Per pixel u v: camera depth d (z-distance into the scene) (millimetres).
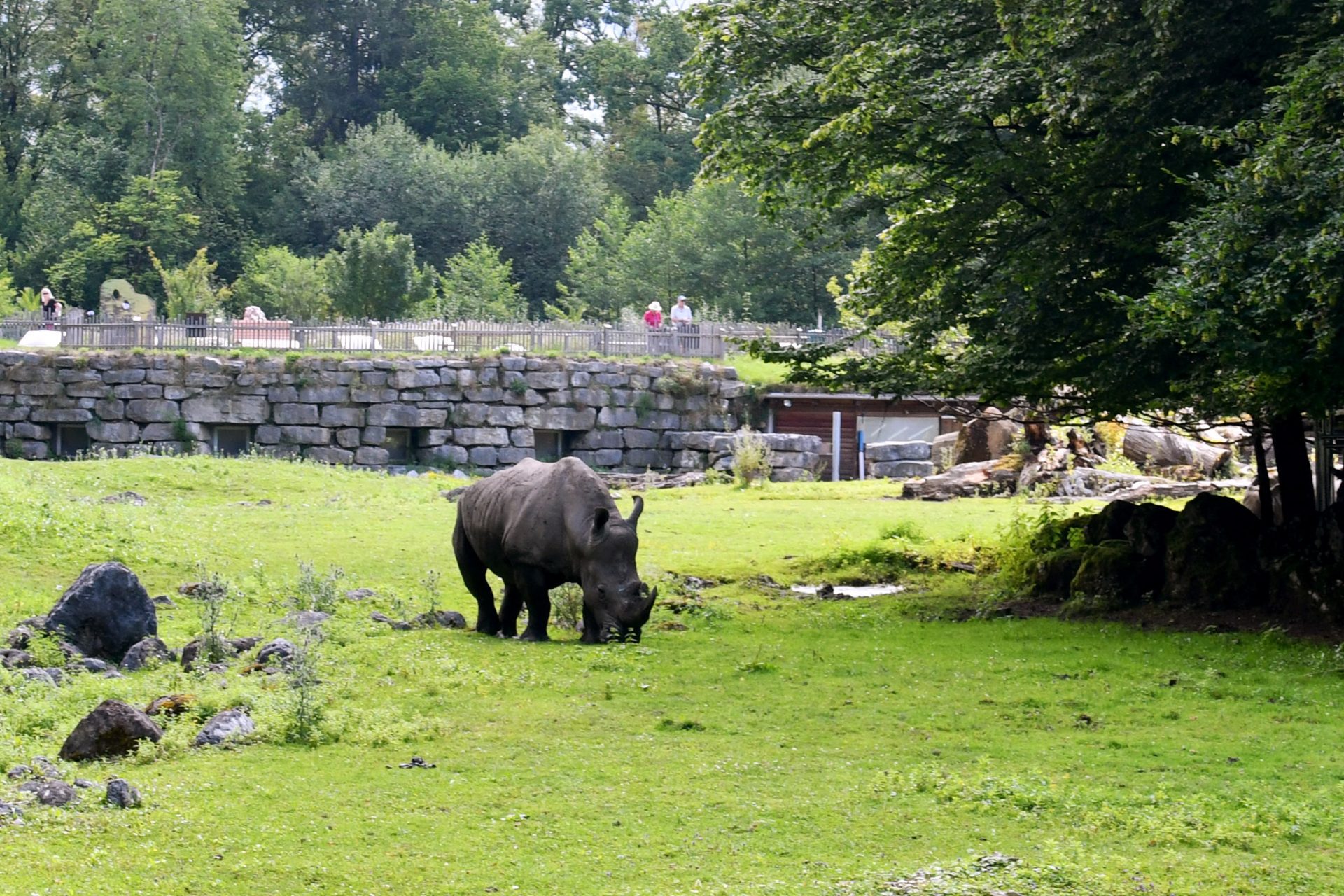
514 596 43062
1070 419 54344
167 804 24125
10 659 34719
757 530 67688
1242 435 90500
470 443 115000
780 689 34500
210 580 46469
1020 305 45719
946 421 119625
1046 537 51750
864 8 48312
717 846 22438
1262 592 44344
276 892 20047
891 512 74312
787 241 177500
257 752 28000
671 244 182500
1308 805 24703
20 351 115375
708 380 119438
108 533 54938
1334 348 36438
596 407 117000
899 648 40156
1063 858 21594
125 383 113688
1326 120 36750
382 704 32281
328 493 83312
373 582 52438
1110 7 40688
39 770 25844
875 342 57719
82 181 198250
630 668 36656
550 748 28609
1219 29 40469
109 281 164125
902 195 52375
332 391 114250
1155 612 45188
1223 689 34156
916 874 20859
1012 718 31641
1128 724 31094
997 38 46906
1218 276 35688
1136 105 41750
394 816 23781
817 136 45000
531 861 21594
